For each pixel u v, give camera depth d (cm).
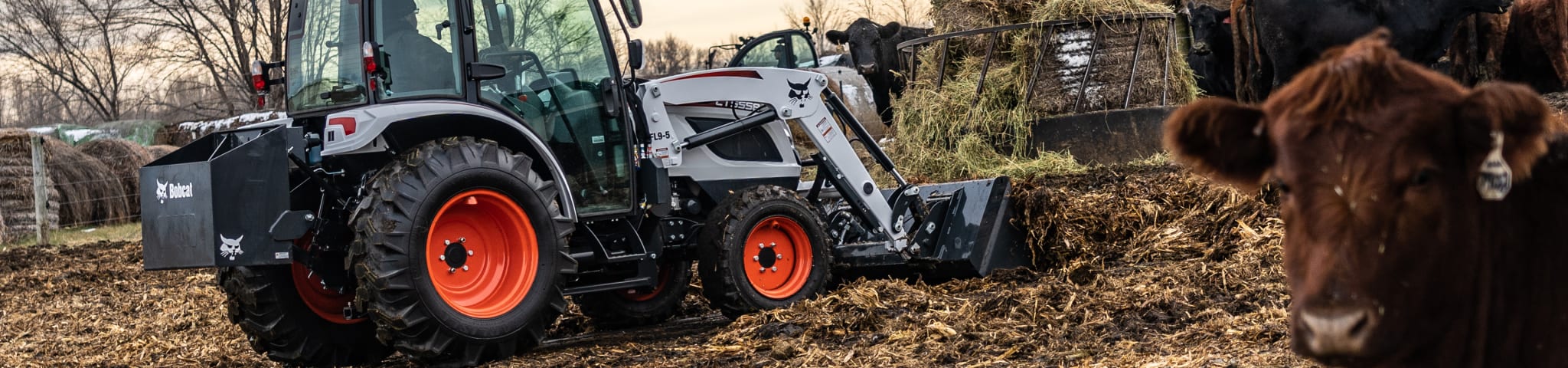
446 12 575
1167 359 455
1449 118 204
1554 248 232
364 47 547
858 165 744
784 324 583
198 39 2902
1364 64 207
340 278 591
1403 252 205
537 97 614
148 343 721
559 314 584
